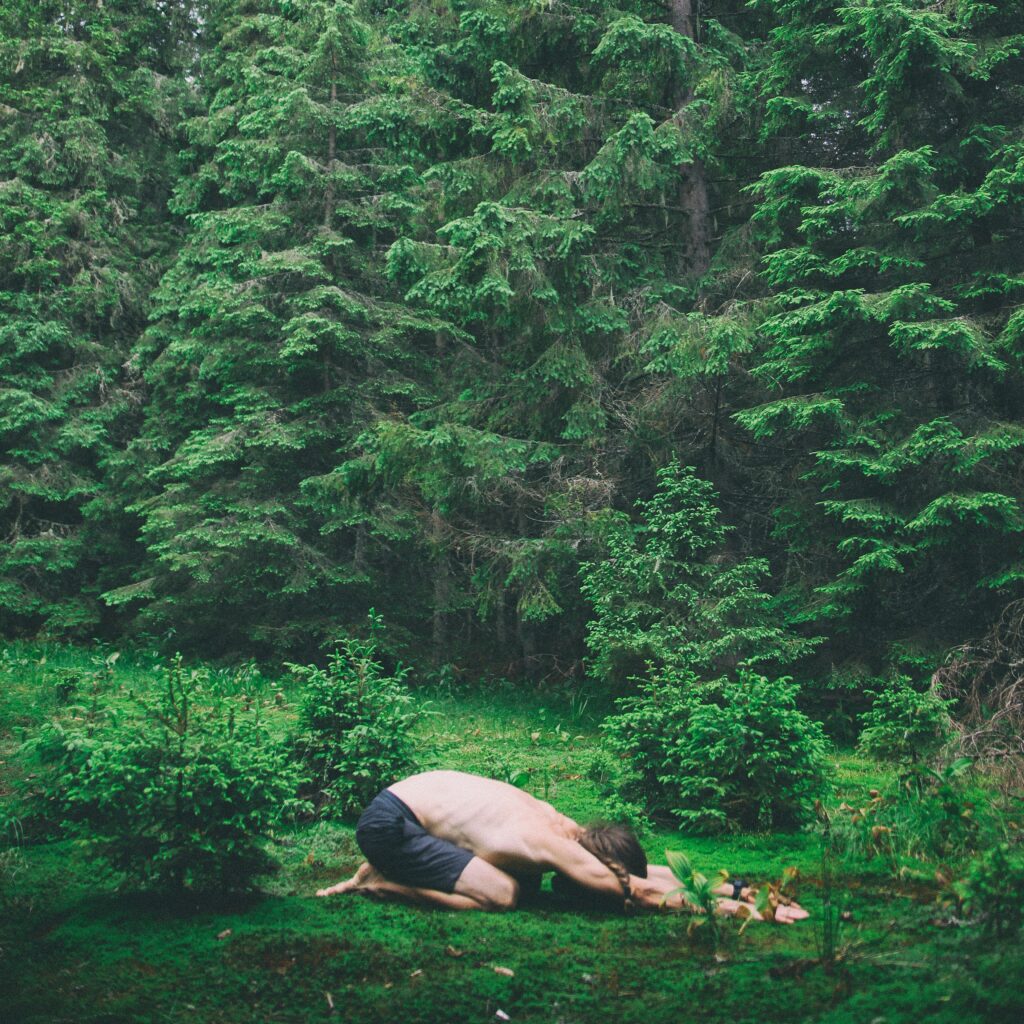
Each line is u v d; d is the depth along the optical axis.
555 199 10.95
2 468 15.84
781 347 9.49
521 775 6.59
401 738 6.18
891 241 9.27
